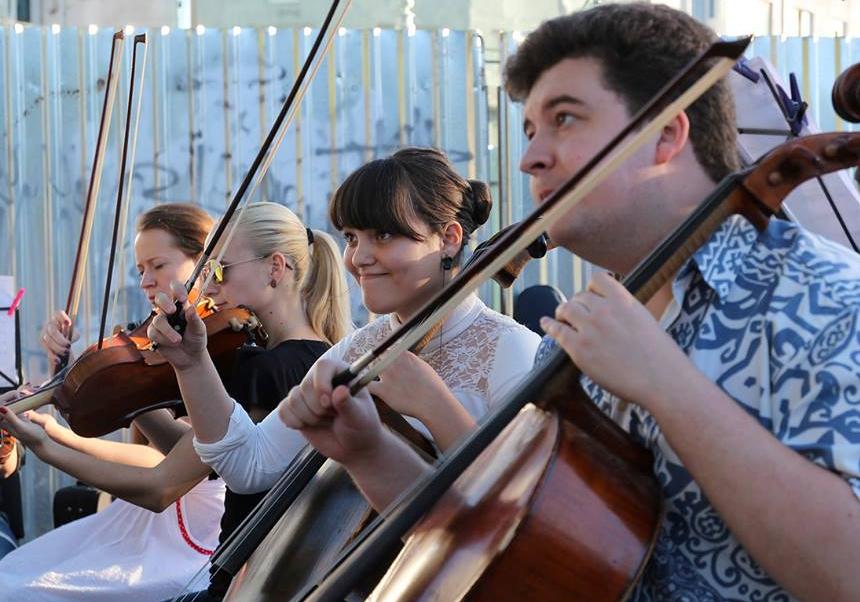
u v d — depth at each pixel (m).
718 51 1.42
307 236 3.56
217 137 5.68
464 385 2.56
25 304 5.62
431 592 1.61
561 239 1.67
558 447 1.56
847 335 1.43
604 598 1.52
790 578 1.38
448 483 1.79
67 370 3.66
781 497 1.37
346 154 5.71
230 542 2.78
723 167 1.66
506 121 5.70
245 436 2.90
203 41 5.68
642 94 1.62
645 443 1.62
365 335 2.83
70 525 3.96
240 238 3.47
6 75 5.62
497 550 1.53
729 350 1.54
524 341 2.58
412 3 6.21
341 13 2.85
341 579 1.85
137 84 5.64
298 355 3.30
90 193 3.94
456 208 2.68
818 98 5.76
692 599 1.54
